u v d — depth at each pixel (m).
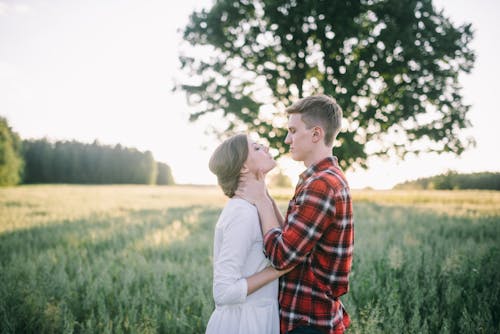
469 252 4.82
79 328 3.13
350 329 2.73
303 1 16.81
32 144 60.03
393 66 16.77
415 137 17.08
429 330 2.92
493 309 3.21
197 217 11.61
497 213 10.46
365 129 17.22
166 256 5.56
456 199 16.67
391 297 3.11
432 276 3.88
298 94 18.09
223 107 17.62
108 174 68.00
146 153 73.94
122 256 5.57
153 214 13.48
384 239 6.35
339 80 16.41
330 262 1.63
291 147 1.82
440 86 17.14
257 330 1.67
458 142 17.05
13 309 3.19
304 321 1.63
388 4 16.84
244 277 1.67
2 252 6.13
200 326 3.05
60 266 4.66
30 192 28.55
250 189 1.77
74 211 14.29
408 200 18.91
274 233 1.64
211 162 1.82
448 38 16.59
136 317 3.14
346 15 16.59
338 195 1.59
